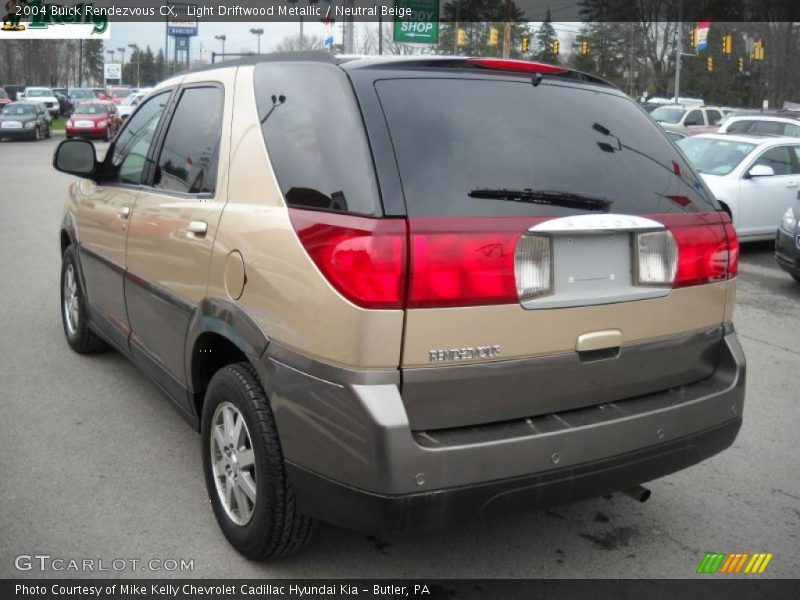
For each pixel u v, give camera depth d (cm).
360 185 263
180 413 384
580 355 286
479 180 273
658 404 302
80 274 537
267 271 287
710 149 1208
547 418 283
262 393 299
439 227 258
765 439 471
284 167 299
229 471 325
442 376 261
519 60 323
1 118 3372
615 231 288
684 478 417
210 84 377
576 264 283
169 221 368
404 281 254
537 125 300
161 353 392
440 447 256
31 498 371
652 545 347
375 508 255
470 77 302
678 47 3825
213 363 355
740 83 6612
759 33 6019
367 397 252
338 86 287
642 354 302
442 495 256
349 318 254
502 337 268
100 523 351
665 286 303
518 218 270
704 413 310
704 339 322
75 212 539
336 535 345
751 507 386
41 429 451
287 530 300
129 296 429
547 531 357
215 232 324
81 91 5722
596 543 348
